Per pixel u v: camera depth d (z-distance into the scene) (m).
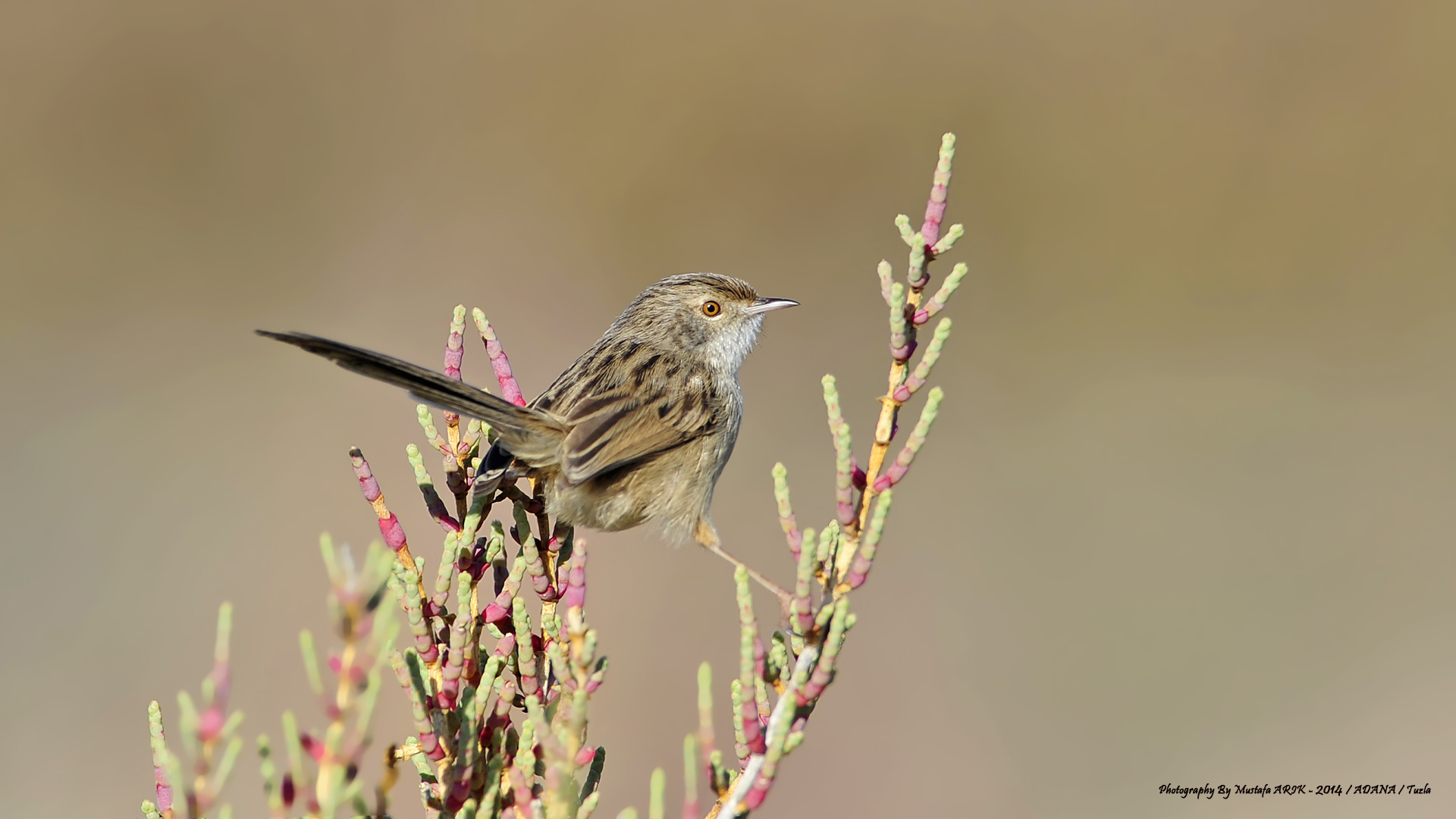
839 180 20.02
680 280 7.59
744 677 4.19
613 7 21.06
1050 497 14.36
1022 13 21.42
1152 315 18.97
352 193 19.31
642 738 10.31
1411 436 16.02
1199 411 16.70
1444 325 18.67
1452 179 20.08
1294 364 17.81
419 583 4.56
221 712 3.47
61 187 18.73
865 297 18.44
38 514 12.71
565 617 4.99
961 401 16.67
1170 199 20.19
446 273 18.28
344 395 15.01
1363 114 20.72
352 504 12.79
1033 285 19.36
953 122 20.88
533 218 19.08
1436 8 21.06
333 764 3.44
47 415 14.84
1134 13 21.88
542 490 6.05
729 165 20.20
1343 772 10.41
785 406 15.77
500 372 5.65
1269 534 13.73
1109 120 20.84
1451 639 11.88
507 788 4.73
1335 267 19.52
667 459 6.52
